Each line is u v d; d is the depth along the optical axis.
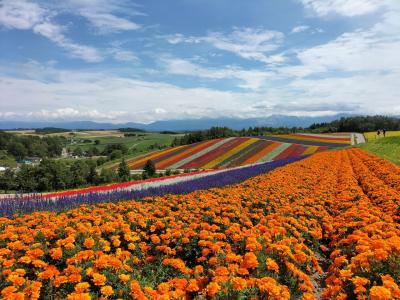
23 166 46.94
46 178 45.66
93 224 10.55
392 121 116.44
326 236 10.56
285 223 9.90
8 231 9.03
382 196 14.77
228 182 22.98
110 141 174.38
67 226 9.31
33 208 14.08
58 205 14.88
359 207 11.85
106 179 49.38
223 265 7.20
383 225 9.30
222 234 8.69
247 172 29.22
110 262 6.70
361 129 114.19
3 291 5.38
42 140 146.62
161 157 71.94
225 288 5.69
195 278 6.75
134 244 8.80
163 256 8.39
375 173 24.00
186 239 8.67
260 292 5.73
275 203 14.25
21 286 5.92
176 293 5.74
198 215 11.48
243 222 10.98
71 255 7.58
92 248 7.92
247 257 6.54
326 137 88.31
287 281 6.64
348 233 10.05
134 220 10.56
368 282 5.91
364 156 36.69
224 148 74.62
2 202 14.54
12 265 6.93
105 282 6.39
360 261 6.40
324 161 35.41
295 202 14.23
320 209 13.32
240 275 6.46
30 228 10.40
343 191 16.72
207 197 15.45
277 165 36.31
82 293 5.40
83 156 135.75
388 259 6.46
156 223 10.05
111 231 9.12
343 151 48.47
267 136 94.31
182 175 38.62
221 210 12.30
